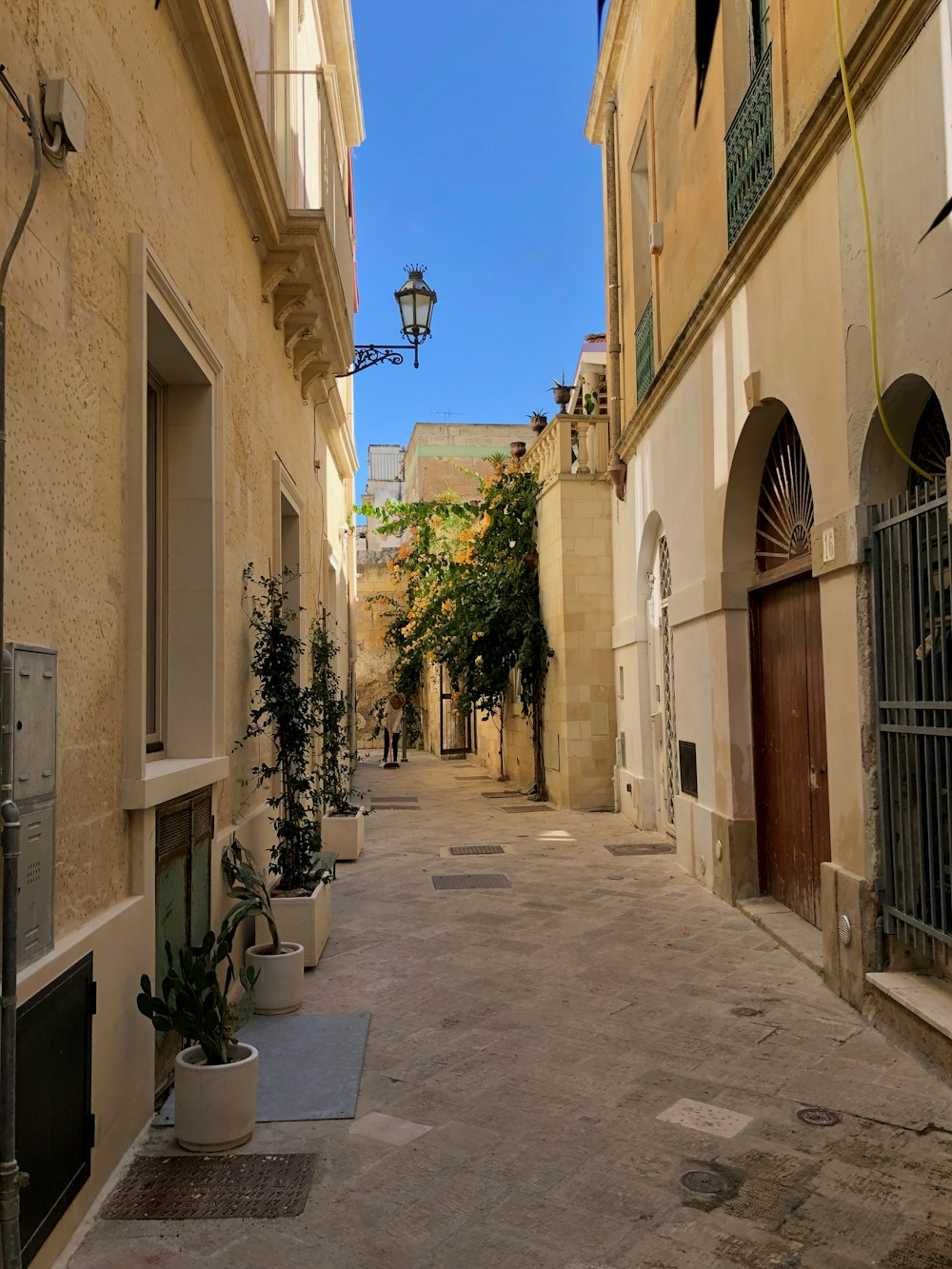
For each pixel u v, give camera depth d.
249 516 6.40
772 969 5.86
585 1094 4.09
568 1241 2.98
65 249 3.11
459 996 5.44
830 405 5.38
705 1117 3.85
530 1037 4.78
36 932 2.76
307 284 7.42
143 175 4.00
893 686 4.82
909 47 4.33
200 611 5.11
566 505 13.87
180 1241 3.00
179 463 5.20
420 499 31.91
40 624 2.87
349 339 9.22
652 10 10.12
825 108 5.10
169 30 4.44
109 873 3.46
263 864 6.47
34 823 2.74
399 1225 3.09
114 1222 3.11
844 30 5.09
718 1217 3.11
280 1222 3.10
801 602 6.76
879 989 4.79
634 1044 4.66
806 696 6.66
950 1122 3.78
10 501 2.67
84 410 3.26
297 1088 4.14
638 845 10.62
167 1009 3.57
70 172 3.16
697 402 8.44
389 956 6.29
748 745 7.68
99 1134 3.25
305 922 5.99
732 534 7.64
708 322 7.79
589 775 13.80
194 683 5.07
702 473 8.29
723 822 7.74
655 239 9.84
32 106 2.78
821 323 5.50
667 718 11.17
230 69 5.10
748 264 6.71
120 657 3.59
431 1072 4.35
